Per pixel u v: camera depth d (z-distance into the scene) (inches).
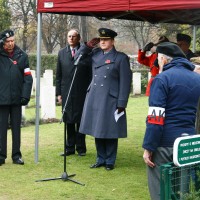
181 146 177.6
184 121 208.1
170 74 207.3
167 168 181.6
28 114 674.2
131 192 293.9
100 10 324.5
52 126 582.6
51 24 1689.2
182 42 368.2
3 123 351.9
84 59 369.7
